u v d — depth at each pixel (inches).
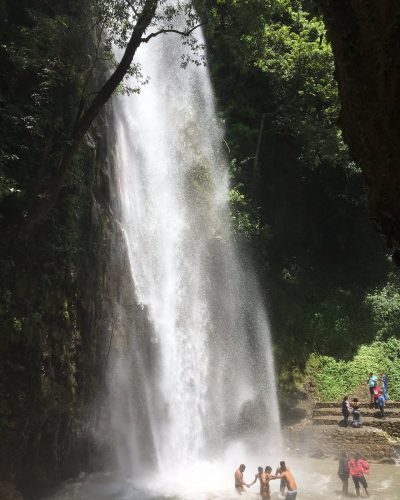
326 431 831.7
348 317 1155.9
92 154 693.3
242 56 808.9
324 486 644.7
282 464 546.0
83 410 625.9
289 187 1266.0
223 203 1016.9
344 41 214.7
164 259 857.5
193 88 1083.9
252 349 992.9
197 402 842.2
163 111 975.0
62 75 639.8
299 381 1016.2
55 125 625.6
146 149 892.6
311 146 1104.2
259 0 700.0
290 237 1263.5
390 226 217.6
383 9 187.8
